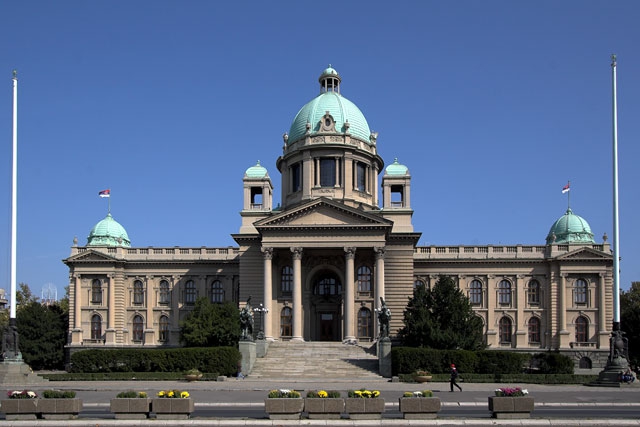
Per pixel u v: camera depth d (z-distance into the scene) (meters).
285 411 37.31
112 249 116.12
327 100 115.12
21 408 37.53
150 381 69.44
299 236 96.75
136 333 114.94
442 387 62.28
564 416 38.81
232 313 94.88
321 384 65.06
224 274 115.06
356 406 37.47
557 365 78.94
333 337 102.62
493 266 112.38
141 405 37.53
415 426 35.34
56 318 116.50
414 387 62.12
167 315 114.69
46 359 112.19
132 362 77.00
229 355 74.88
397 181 105.69
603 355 106.62
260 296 101.25
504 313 111.38
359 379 72.12
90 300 113.94
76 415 38.38
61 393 38.50
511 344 110.69
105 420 37.03
